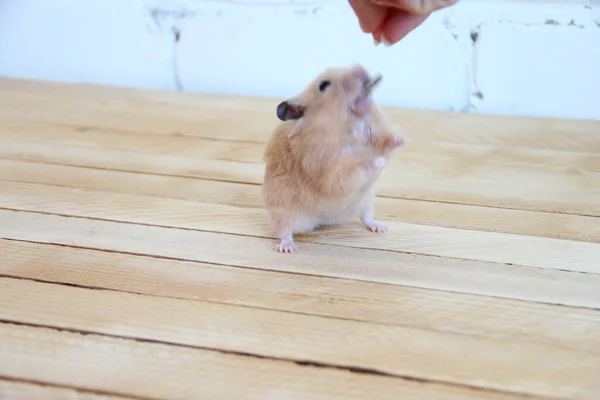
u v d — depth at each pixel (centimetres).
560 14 79
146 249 61
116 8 88
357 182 59
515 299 56
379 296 57
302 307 56
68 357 53
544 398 50
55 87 90
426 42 83
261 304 56
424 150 74
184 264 60
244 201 67
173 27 88
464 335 54
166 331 54
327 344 53
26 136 77
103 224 64
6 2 91
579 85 81
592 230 62
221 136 77
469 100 84
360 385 51
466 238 62
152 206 66
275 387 51
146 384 51
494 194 67
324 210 61
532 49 81
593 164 71
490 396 50
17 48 94
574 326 54
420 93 85
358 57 85
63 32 91
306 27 85
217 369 52
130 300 56
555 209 65
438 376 52
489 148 74
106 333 54
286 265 59
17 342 54
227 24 87
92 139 77
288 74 88
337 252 61
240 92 90
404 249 61
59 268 59
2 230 63
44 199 67
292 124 59
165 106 84
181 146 75
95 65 92
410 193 68
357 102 58
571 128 78
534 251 61
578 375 51
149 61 90
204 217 65
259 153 74
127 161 73
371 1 55
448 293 57
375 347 53
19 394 51
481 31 81
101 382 51
